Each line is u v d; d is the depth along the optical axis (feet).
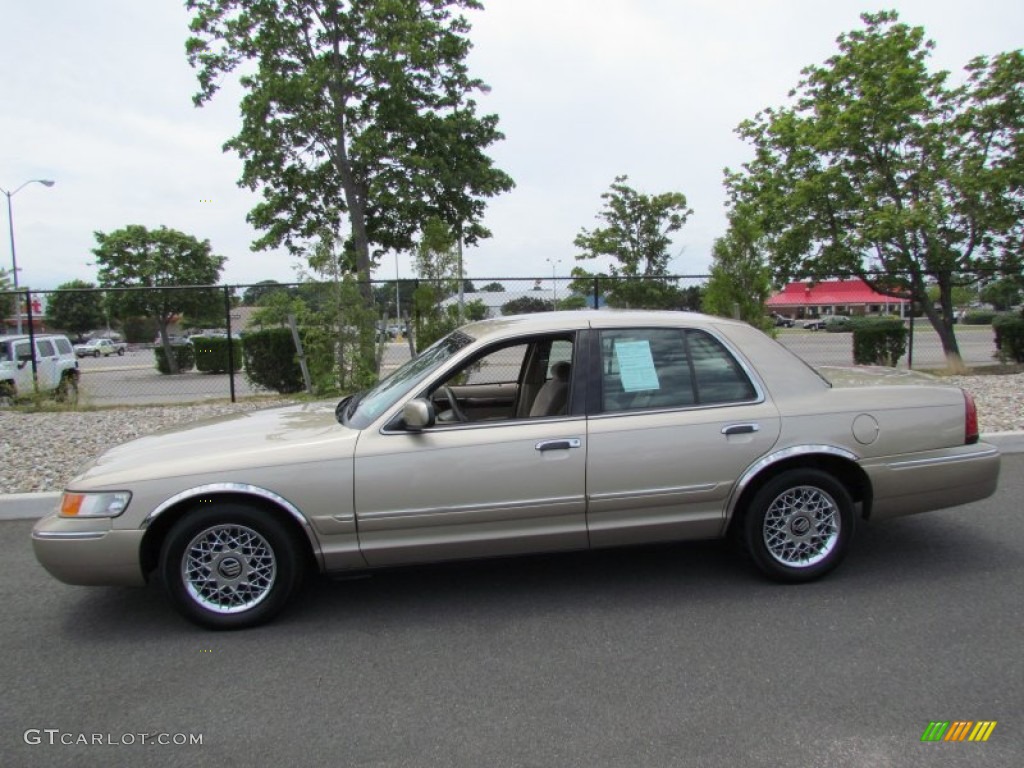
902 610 12.91
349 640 12.39
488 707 10.16
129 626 13.16
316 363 36.70
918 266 49.52
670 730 9.45
